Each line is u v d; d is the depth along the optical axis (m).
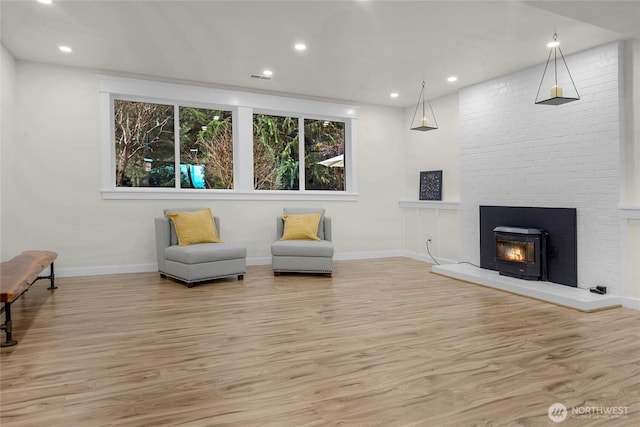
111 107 4.74
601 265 3.68
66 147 4.47
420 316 3.18
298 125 5.90
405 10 3.08
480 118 4.98
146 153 5.02
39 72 4.33
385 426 1.63
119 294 3.85
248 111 5.36
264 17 3.22
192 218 4.59
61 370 2.17
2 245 3.82
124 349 2.47
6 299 2.36
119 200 4.73
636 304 3.42
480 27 3.37
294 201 5.73
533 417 1.70
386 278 4.70
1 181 3.81
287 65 4.41
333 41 3.71
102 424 1.65
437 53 3.99
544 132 4.20
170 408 1.78
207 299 3.69
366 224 6.26
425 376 2.10
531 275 4.11
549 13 3.10
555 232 4.05
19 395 1.89
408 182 6.41
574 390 1.94
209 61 4.30
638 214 3.39
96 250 4.64
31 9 3.10
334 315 3.20
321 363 2.27
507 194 4.62
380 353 2.41
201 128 5.34
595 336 2.71
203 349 2.48
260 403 1.82
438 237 5.76
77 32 3.54
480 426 1.64
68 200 4.50
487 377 2.09
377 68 4.49
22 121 4.27
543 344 2.56
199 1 2.97
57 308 3.36
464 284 4.38
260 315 3.20
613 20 2.78
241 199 5.38
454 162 5.53
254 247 5.48
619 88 3.56
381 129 6.34
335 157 6.21
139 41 3.74
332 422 1.66
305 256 4.73
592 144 3.76
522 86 4.44
